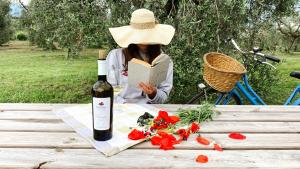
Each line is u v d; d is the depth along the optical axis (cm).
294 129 160
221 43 397
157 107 186
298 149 139
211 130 156
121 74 227
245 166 122
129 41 204
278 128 161
